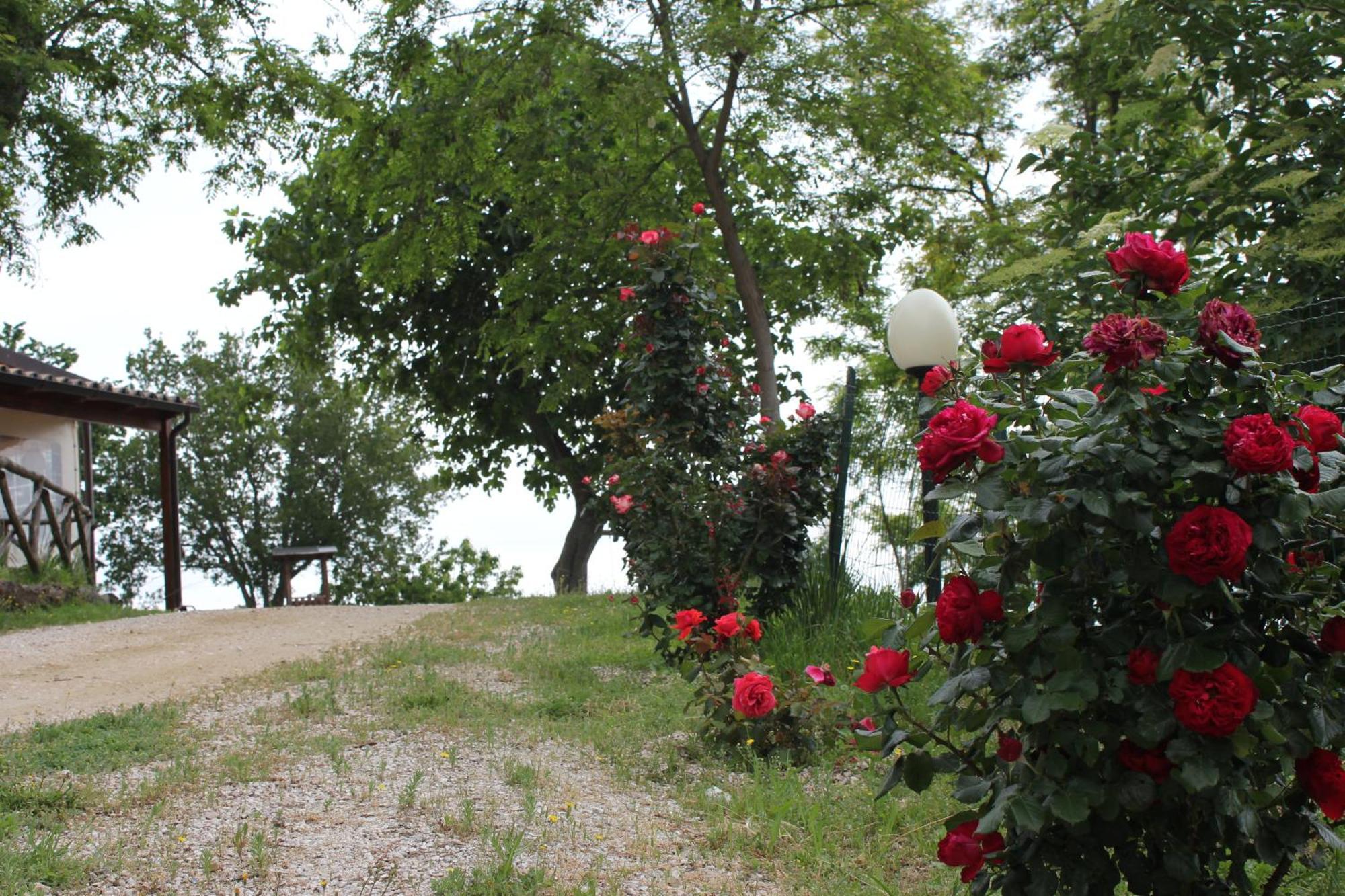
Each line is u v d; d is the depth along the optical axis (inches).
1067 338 206.2
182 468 1512.1
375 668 312.7
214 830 157.5
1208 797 87.0
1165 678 84.1
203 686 291.3
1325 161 264.2
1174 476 87.3
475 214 605.6
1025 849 94.7
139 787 180.1
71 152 623.8
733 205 633.0
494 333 616.1
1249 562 88.0
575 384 601.0
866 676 99.3
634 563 306.2
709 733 212.8
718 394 319.9
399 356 872.9
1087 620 90.8
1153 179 309.0
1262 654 90.0
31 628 455.2
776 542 309.4
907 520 315.0
